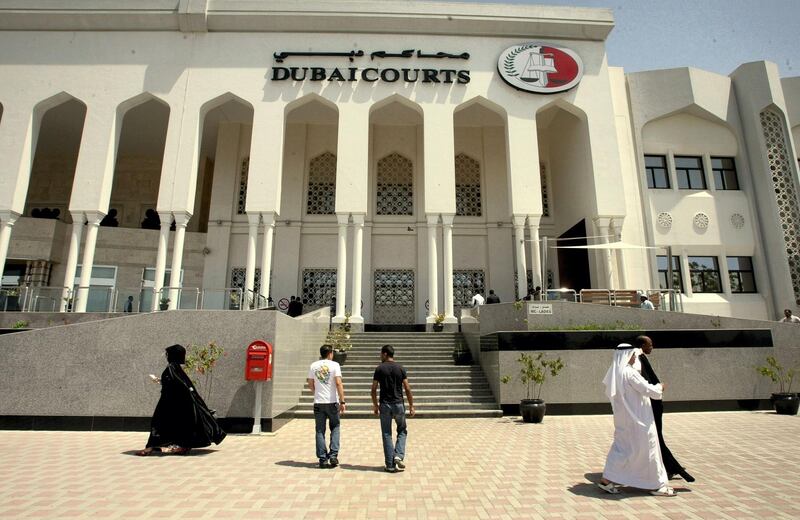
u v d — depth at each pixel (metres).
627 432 4.54
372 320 18.80
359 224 15.47
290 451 6.39
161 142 21.36
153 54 16.25
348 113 16.08
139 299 11.83
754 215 17.42
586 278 16.89
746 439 7.00
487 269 19.42
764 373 9.82
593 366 9.85
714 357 10.16
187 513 3.89
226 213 19.44
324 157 20.48
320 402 5.58
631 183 17.16
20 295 12.48
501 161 20.25
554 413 9.64
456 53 16.81
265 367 7.78
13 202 14.94
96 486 4.62
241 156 20.14
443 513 3.96
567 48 17.05
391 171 20.36
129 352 8.25
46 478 4.90
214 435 6.21
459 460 5.82
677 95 17.84
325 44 16.67
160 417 6.09
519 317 11.48
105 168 15.36
